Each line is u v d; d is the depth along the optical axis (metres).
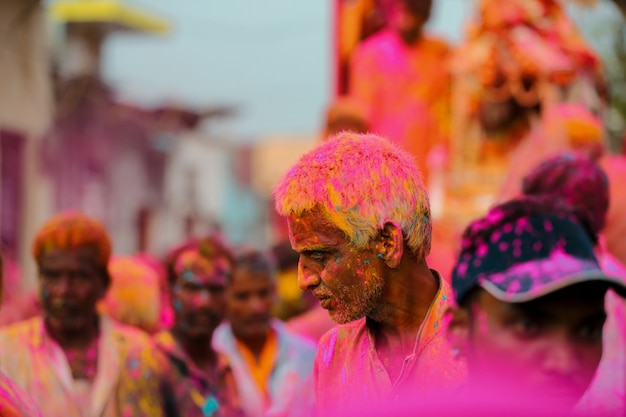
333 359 3.26
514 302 2.39
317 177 3.00
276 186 3.11
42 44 16.98
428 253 3.09
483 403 2.45
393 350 3.13
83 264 4.63
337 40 11.85
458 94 10.73
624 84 12.20
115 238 26.72
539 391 2.41
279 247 8.07
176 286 5.30
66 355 4.65
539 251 2.44
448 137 11.41
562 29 10.58
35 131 17.03
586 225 2.70
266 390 5.64
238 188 38.53
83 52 24.50
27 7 16.06
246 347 5.77
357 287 3.02
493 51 10.50
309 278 3.08
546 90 10.30
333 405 3.23
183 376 5.17
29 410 3.41
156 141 30.28
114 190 26.14
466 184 10.38
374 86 11.50
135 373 4.69
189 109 30.98
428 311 3.04
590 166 4.45
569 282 2.35
